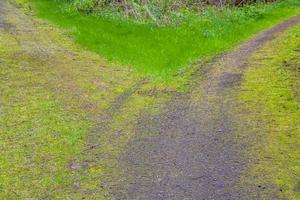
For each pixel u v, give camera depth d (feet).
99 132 36.50
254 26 84.58
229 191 26.43
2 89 45.32
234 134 34.50
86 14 83.76
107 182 28.17
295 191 26.18
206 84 48.24
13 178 29.01
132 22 77.66
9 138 34.99
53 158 31.76
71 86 47.98
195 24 78.48
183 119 38.40
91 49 64.44
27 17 81.15
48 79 49.55
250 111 39.19
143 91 47.14
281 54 59.21
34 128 36.99
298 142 32.63
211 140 33.68
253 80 48.16
